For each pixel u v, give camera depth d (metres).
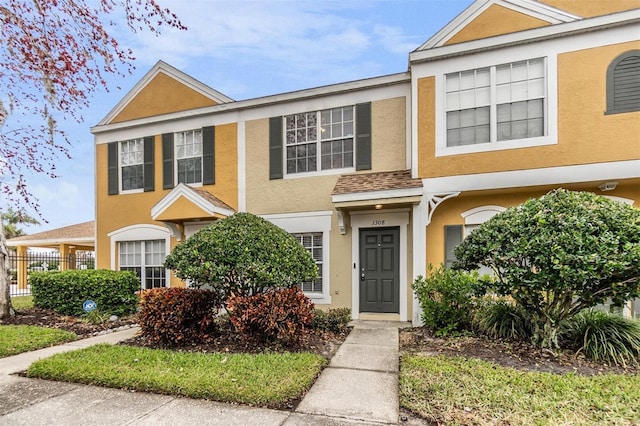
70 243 17.83
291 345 5.49
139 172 10.98
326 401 3.61
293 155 9.27
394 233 8.12
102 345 5.49
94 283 8.06
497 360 4.71
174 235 9.98
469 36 7.30
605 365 4.48
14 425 3.12
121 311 8.30
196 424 3.11
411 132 7.85
